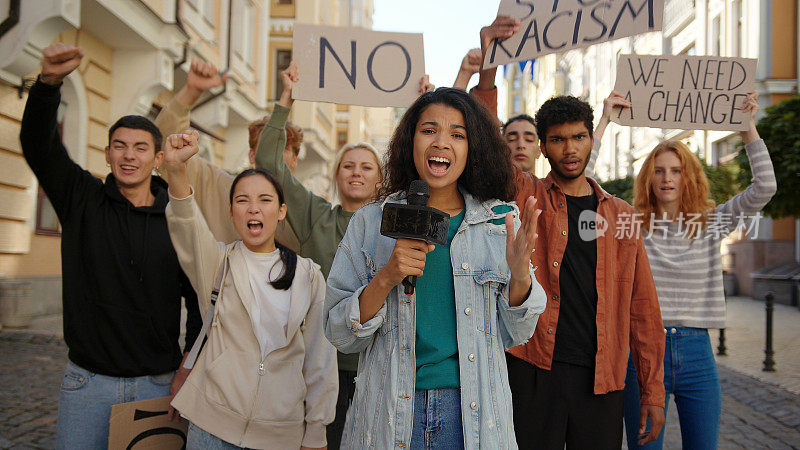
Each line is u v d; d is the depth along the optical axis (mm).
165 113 3035
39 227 9273
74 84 9555
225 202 3283
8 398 4965
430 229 1597
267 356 2410
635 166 20766
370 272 1859
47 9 7734
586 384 2471
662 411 2633
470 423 1722
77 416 2482
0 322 8016
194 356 2479
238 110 15398
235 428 2350
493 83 3104
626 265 2623
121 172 2633
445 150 1841
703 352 3002
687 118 3307
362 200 3424
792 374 6766
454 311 1832
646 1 2863
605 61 22281
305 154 22453
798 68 15133
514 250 1731
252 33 16844
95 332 2504
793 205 7434
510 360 2486
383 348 1807
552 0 2986
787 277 14812
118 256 2547
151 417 2484
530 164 3766
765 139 7477
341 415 3195
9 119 8078
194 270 2498
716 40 17047
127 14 9508
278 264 2574
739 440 4598
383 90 3174
